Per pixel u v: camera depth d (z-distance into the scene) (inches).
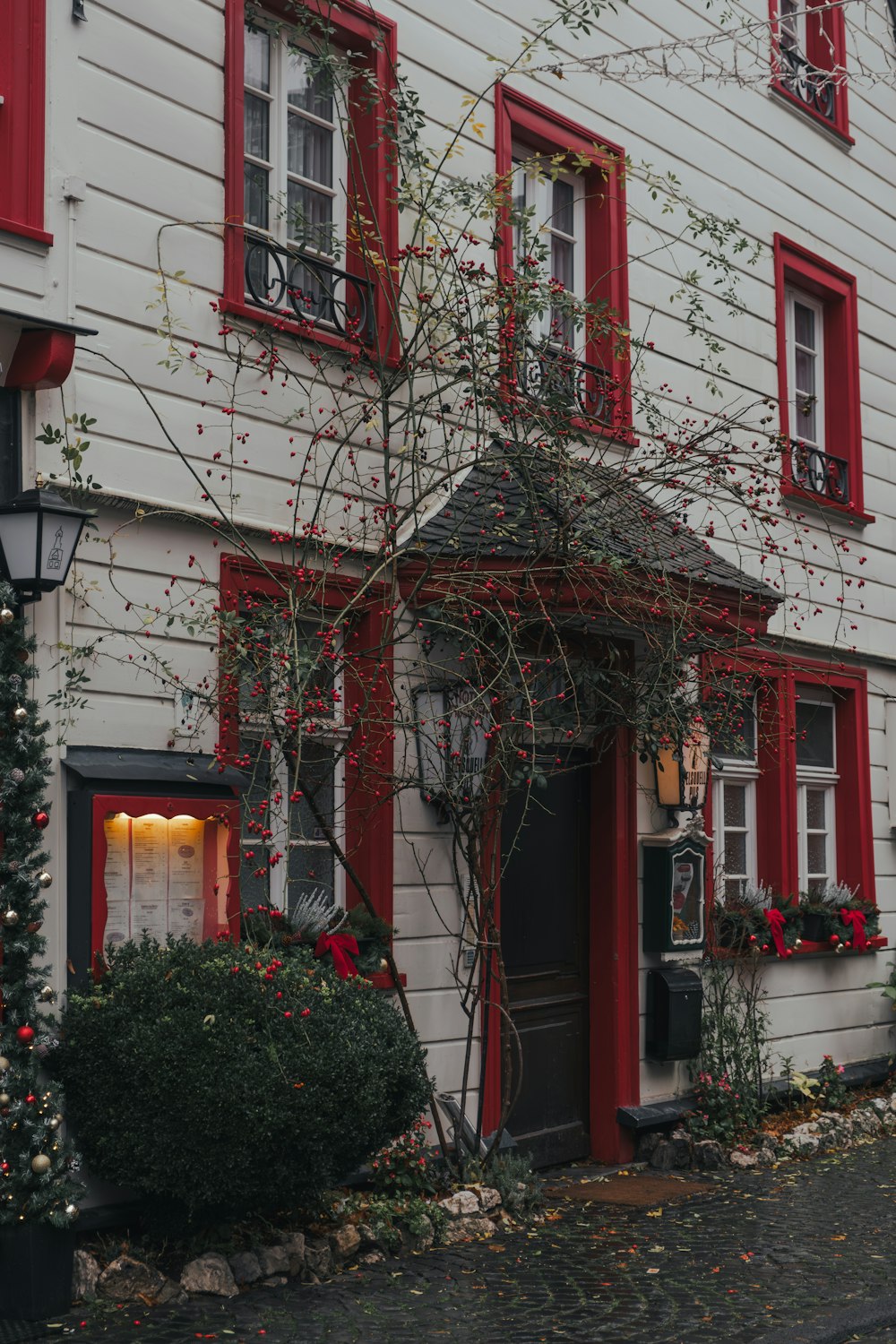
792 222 469.1
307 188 319.0
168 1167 225.3
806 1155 373.4
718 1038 386.0
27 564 233.6
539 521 300.5
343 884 305.7
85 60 260.1
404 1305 233.9
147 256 268.4
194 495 273.9
